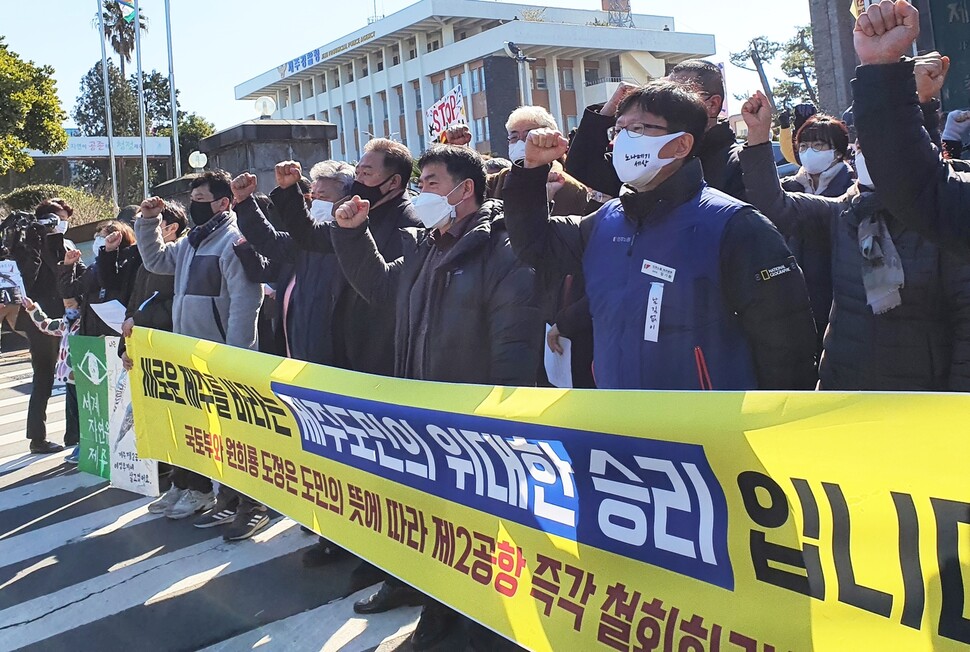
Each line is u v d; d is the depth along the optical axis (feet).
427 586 7.78
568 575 6.34
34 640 10.46
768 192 8.25
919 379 7.53
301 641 9.87
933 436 4.19
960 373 7.22
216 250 13.69
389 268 10.12
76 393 17.90
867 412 4.44
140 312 15.08
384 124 191.62
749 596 5.10
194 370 11.87
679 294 6.66
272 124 27.91
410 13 170.19
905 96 5.69
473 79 160.25
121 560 12.76
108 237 17.39
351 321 11.13
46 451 19.56
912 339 7.50
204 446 12.09
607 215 7.57
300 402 9.40
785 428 4.81
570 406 6.09
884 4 5.62
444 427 7.25
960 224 5.79
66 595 11.66
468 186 8.84
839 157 10.94
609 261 7.25
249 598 11.12
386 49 186.29
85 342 16.60
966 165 8.62
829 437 4.60
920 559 4.26
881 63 5.68
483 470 7.07
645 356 6.82
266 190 28.04
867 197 7.69
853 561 4.54
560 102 158.10
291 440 9.94
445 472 7.51
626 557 5.87
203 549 12.96
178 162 92.53
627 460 5.72
